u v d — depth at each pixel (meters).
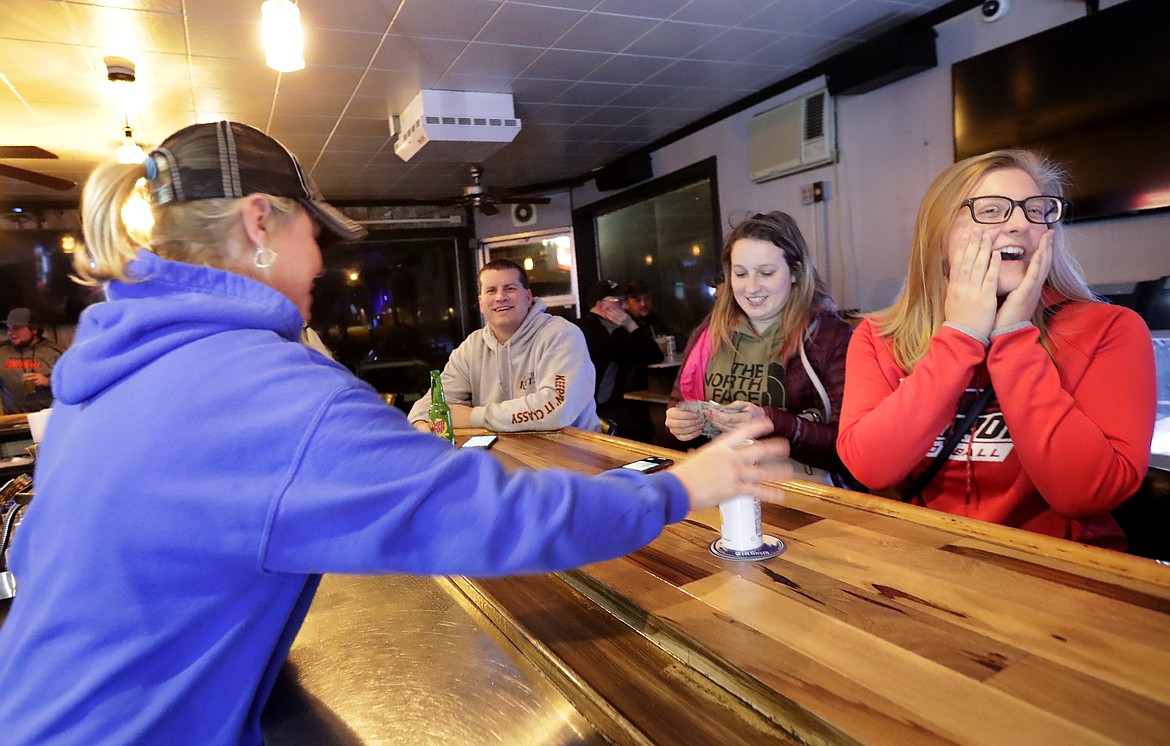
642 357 4.57
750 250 1.81
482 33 3.22
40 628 0.60
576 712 0.72
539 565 0.65
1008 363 1.14
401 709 0.78
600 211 6.68
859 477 1.33
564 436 2.08
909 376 1.26
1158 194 2.74
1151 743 0.54
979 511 1.26
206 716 0.63
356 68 3.50
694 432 1.71
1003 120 3.23
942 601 0.81
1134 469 1.07
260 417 0.60
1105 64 2.84
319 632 0.98
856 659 0.69
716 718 0.66
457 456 0.66
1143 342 1.14
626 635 0.84
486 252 7.54
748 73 4.17
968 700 0.61
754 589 0.88
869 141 3.97
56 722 0.57
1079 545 0.91
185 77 3.41
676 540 1.08
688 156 5.39
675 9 3.15
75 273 0.73
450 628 0.96
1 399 5.20
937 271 1.29
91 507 0.59
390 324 7.46
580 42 3.45
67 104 3.66
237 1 2.67
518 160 5.85
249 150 0.74
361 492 0.59
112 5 2.64
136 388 0.62
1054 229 1.19
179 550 0.59
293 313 0.74
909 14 3.49
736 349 2.00
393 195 6.81
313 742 0.75
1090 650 0.68
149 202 0.73
